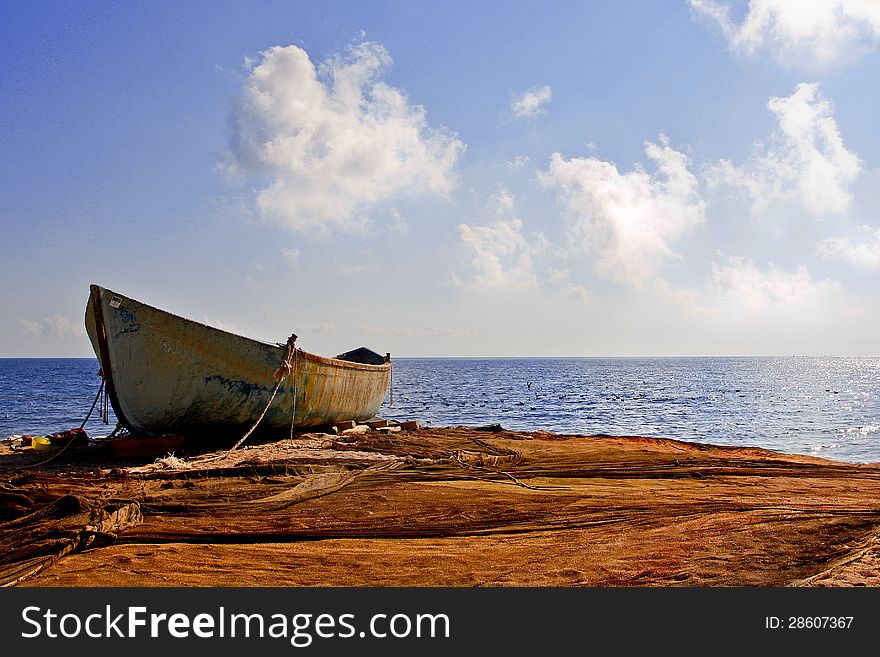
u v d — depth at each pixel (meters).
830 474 11.71
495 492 9.75
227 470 11.02
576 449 15.60
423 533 7.43
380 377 22.02
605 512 8.40
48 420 32.47
